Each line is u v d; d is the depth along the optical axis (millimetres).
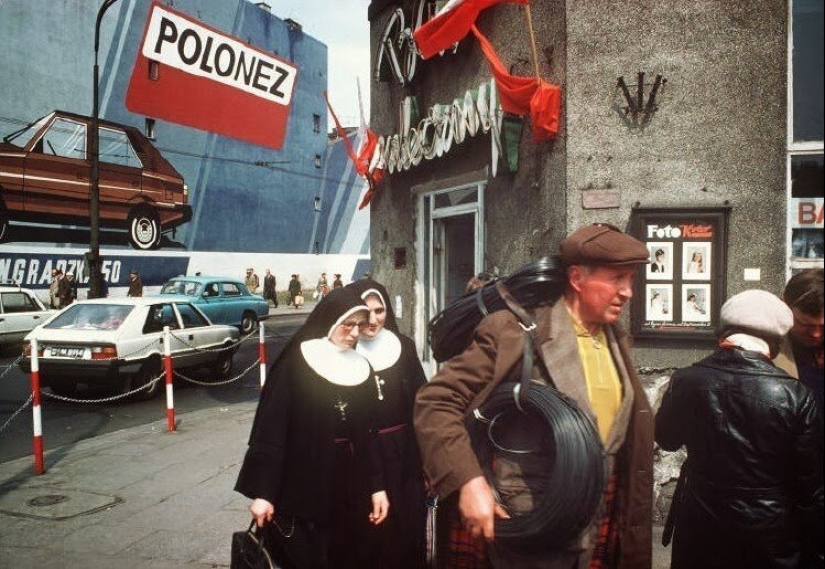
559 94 5281
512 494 1878
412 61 8039
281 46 35000
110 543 4203
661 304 4969
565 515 1736
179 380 11156
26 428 7789
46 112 25016
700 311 4930
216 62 31234
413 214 8359
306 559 2717
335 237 40375
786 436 2062
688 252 4953
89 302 10031
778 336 2268
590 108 5156
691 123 4973
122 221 23453
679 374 2387
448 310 2182
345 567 2887
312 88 37781
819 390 2359
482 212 6742
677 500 2475
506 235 6230
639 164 5059
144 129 28859
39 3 24688
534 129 5352
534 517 1775
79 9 25984
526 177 5852
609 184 5109
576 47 5188
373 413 2982
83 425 7992
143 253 27953
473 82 6945
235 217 33500
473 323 2105
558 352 1953
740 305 2311
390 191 9039
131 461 6176
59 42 25438
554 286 2088
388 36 8648
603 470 1786
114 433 7402
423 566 3158
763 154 4867
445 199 7812
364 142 9164
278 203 36094
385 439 3184
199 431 7453
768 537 2084
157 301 10227
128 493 5223
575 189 5176
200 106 31156
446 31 6047
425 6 7828
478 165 6848
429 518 3197
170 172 25094
